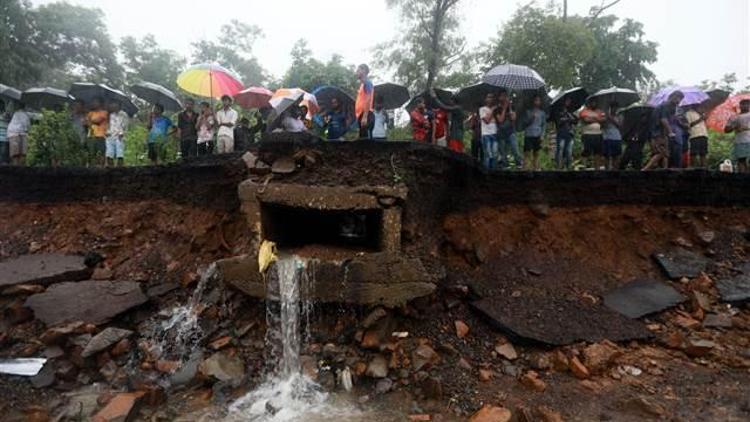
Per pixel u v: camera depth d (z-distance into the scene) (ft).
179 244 21.03
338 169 17.16
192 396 14.26
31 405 13.83
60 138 27.48
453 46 44.37
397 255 15.71
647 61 49.42
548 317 16.96
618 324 16.69
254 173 17.42
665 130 23.59
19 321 17.39
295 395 14.11
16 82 56.70
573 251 20.21
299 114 23.48
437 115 25.12
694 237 20.48
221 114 25.57
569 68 39.17
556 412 12.78
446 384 14.24
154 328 17.35
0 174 23.76
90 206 23.43
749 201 21.47
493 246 20.22
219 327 16.72
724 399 13.19
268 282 16.05
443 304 17.63
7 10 59.41
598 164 25.38
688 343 15.79
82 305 17.62
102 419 12.35
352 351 15.33
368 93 23.50
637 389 13.87
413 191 17.49
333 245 18.56
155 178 22.58
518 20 41.09
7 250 21.76
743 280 18.47
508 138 25.02
